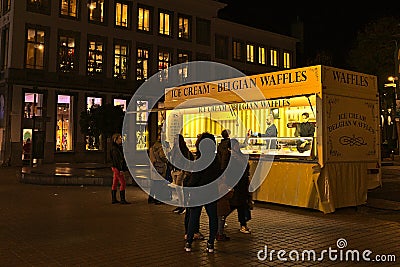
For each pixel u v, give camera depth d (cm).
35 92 2891
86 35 3108
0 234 732
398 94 2238
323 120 957
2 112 2872
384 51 3077
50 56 2952
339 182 979
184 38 3650
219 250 635
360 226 809
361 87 1046
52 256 596
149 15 3453
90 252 618
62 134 3039
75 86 3053
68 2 3058
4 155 2773
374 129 1070
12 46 2795
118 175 1088
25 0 2850
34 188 1434
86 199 1171
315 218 894
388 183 1536
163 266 553
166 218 891
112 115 2391
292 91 1014
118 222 845
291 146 1082
